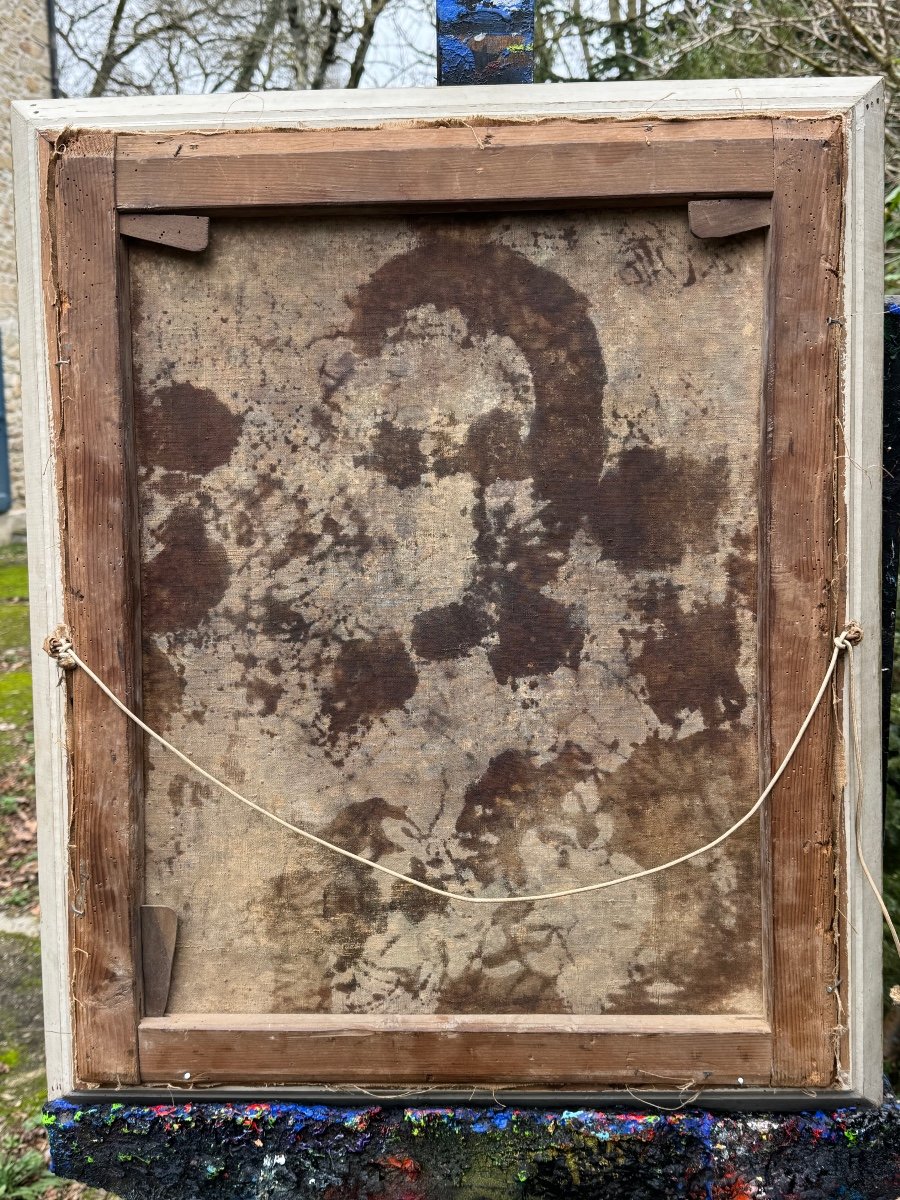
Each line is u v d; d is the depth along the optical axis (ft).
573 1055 3.64
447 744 3.76
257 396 3.76
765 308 3.64
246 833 3.77
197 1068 3.69
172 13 21.79
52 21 26.05
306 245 3.73
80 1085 3.74
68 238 3.64
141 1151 3.76
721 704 3.73
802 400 3.59
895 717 6.17
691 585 3.72
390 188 3.59
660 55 10.09
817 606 3.61
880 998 3.69
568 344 3.71
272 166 3.60
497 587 3.75
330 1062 3.68
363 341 3.73
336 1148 3.73
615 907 3.74
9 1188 6.02
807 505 3.60
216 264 3.74
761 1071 3.62
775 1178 3.67
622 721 3.74
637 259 3.69
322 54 20.35
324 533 3.76
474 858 3.75
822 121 3.59
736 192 3.56
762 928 3.71
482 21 3.98
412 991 3.75
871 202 3.61
